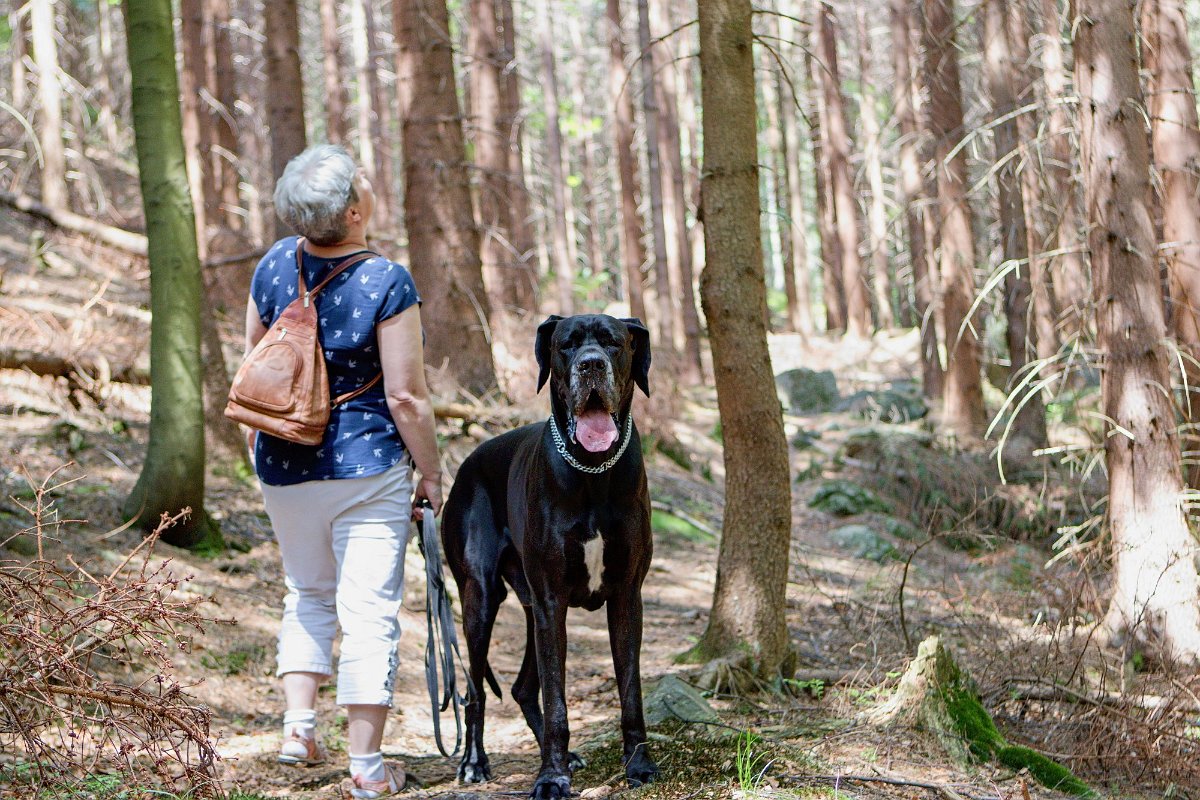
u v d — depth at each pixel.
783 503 5.22
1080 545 6.45
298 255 3.66
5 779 3.06
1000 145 12.65
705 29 5.18
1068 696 4.66
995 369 18.12
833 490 12.73
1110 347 6.25
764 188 36.84
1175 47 7.12
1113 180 6.22
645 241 27.67
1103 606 6.50
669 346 17.78
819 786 3.47
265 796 3.57
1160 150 7.21
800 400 19.59
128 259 11.97
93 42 19.81
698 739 3.92
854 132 28.77
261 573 6.34
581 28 29.61
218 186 16.02
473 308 11.42
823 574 9.08
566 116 19.34
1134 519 6.09
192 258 6.08
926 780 3.66
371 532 3.54
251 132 21.23
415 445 3.60
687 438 15.15
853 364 23.20
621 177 18.58
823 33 22.34
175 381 6.04
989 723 4.18
